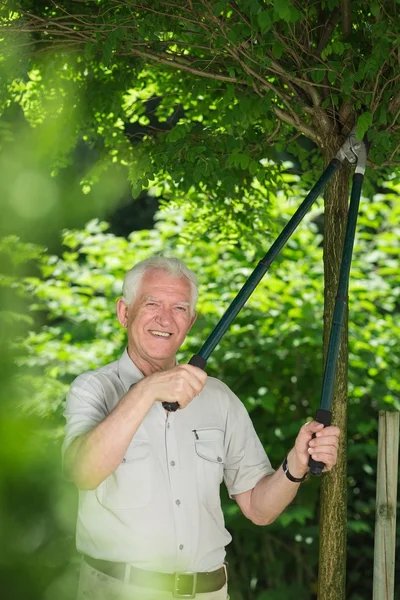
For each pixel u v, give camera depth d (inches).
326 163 100.7
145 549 78.1
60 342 200.5
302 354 192.9
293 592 187.6
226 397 89.0
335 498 96.7
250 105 102.6
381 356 195.2
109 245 207.8
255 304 193.9
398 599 189.2
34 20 108.4
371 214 205.2
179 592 79.3
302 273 199.6
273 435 192.2
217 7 88.7
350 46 92.4
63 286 205.9
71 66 125.4
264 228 143.9
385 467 100.0
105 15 104.4
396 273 209.8
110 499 78.6
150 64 122.5
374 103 97.1
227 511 182.2
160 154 111.8
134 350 87.0
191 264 199.9
